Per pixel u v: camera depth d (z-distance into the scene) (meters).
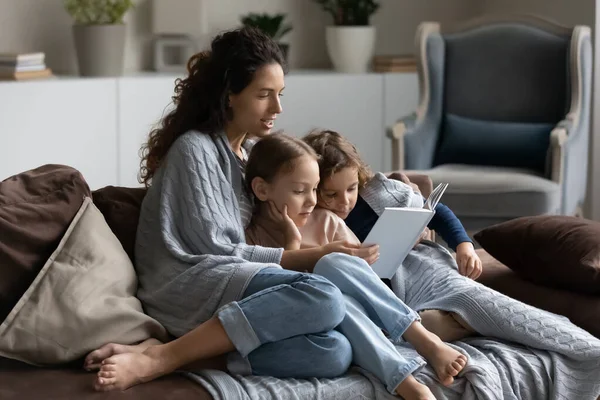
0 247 2.46
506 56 4.94
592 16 5.49
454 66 5.04
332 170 2.81
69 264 2.49
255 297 2.40
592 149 5.46
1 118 4.70
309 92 5.71
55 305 2.40
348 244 2.60
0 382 2.28
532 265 2.96
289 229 2.67
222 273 2.50
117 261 2.58
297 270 2.63
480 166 4.86
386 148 6.02
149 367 2.31
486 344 2.60
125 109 5.16
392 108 5.99
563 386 2.51
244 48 2.71
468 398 2.43
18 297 2.47
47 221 2.55
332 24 6.31
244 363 2.40
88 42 5.19
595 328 2.73
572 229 2.94
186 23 5.62
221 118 2.73
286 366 2.38
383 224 2.59
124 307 2.48
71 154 4.97
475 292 2.69
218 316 2.38
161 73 5.64
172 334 2.56
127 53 5.74
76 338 2.38
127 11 5.69
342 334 2.47
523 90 4.91
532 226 3.01
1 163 4.72
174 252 2.59
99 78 5.06
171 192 2.64
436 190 2.72
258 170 2.71
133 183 5.23
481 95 4.98
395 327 2.51
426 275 2.83
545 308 2.86
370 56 6.04
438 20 6.53
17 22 5.30
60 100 4.89
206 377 2.34
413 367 2.39
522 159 4.77
